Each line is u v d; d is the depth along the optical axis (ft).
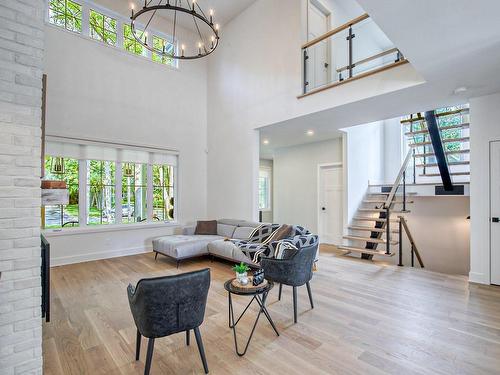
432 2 5.99
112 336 7.90
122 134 18.06
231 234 18.02
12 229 5.61
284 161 25.16
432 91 11.41
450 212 18.22
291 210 24.57
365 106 13.34
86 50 16.72
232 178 19.92
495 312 9.31
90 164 17.10
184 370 6.40
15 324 5.57
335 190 21.58
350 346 7.32
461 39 7.47
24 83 5.85
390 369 6.36
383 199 20.43
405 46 7.85
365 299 10.48
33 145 5.92
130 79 18.53
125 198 18.54
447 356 6.86
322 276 13.37
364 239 17.38
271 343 7.48
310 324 8.52
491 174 11.95
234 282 7.84
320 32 17.72
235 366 6.53
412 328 8.26
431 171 20.35
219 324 8.59
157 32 19.97
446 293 11.08
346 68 13.89
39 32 6.08
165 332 5.94
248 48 18.63
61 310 9.62
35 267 5.84
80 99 16.40
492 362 6.61
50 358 6.84
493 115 11.84
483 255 12.20
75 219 16.51
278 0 16.55
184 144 21.21
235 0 18.16
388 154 23.67
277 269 8.77
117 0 18.01
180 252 15.26
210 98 22.26
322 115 14.85
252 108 18.26
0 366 5.38
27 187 5.82
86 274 13.89
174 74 20.77
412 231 19.72
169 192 20.79
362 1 6.02
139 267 15.24
